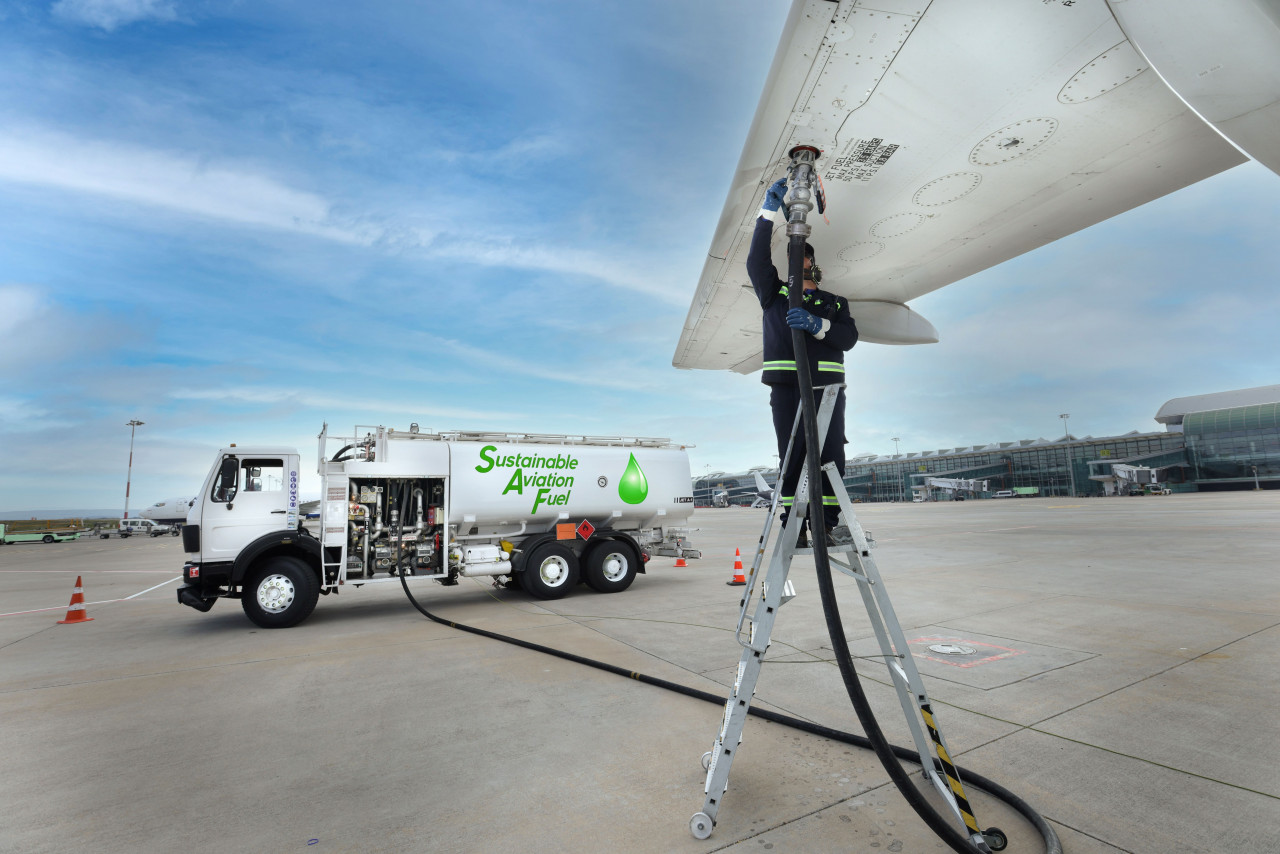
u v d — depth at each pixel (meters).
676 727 3.61
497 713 3.98
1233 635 5.38
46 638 7.17
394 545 8.24
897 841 2.30
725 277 5.29
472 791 2.86
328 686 4.77
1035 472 80.81
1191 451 69.19
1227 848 2.23
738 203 4.05
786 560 2.36
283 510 7.82
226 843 2.46
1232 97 2.54
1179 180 3.88
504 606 8.61
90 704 4.46
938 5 2.58
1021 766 2.95
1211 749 3.09
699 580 10.97
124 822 2.66
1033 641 5.41
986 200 4.06
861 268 5.18
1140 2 2.38
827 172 3.75
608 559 9.66
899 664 2.49
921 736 2.45
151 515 49.22
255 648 6.30
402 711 4.10
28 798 2.92
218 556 7.49
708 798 2.35
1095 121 3.30
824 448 2.38
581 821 2.54
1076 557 11.76
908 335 6.16
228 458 7.64
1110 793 2.67
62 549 30.70
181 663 5.70
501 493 9.00
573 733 3.56
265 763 3.28
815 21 2.69
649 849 2.30
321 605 9.21
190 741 3.65
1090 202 4.12
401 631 7.00
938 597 7.81
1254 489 64.69
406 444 8.45
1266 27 2.20
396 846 2.39
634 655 5.42
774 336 2.58
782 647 5.50
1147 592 7.71
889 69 2.92
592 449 9.86
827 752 3.16
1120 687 4.09
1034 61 2.85
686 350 7.44
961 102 3.14
